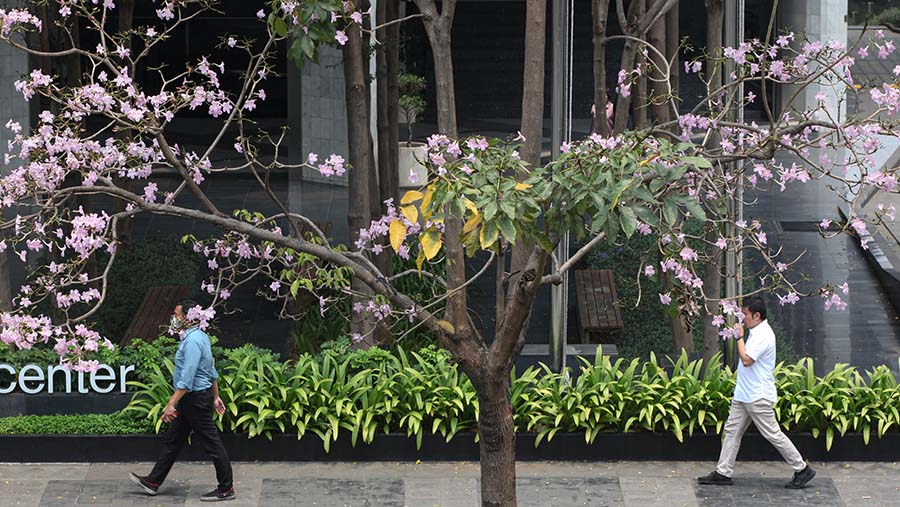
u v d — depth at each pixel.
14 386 12.88
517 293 7.99
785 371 12.88
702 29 33.16
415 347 14.72
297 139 25.89
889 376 12.91
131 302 16.92
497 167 7.21
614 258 18.23
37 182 8.51
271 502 11.34
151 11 31.98
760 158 8.10
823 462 12.36
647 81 17.30
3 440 12.18
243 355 13.13
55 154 8.92
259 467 12.22
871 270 19.34
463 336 8.46
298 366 12.90
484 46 34.66
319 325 15.96
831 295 8.97
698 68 10.05
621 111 12.55
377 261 15.17
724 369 13.07
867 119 8.30
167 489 11.65
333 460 12.39
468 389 12.55
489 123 32.22
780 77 8.99
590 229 6.92
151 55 32.59
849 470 12.19
